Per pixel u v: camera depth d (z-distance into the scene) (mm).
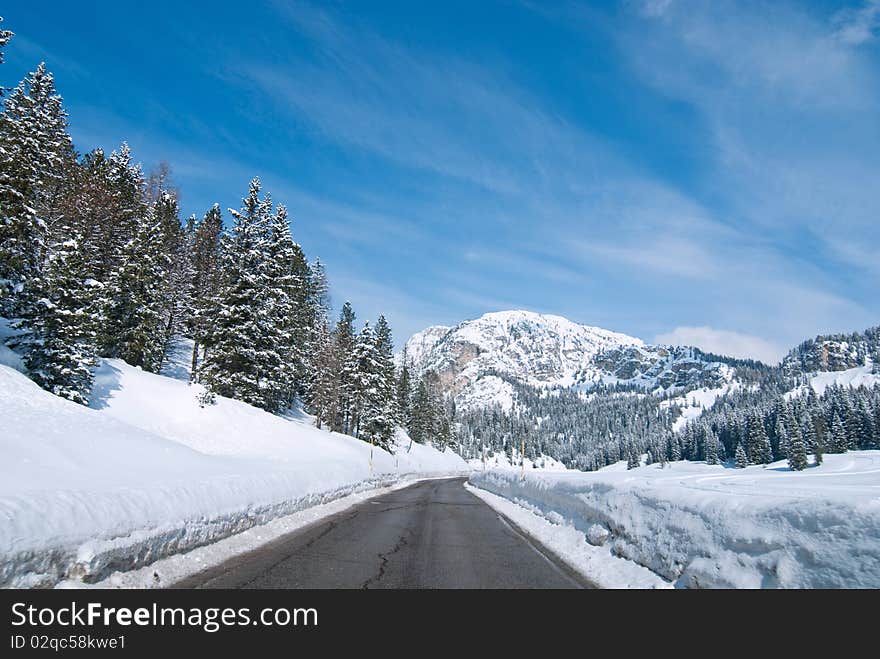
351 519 16109
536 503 18000
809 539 5520
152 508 8234
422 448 88875
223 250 39938
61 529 6145
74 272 23219
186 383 32562
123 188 40250
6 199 20391
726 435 166875
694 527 7430
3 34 18969
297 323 48625
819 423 122438
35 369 21531
